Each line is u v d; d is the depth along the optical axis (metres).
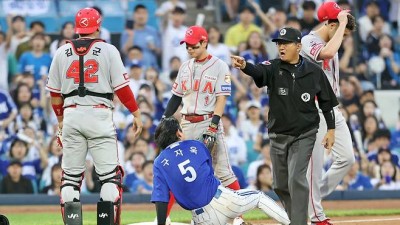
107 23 66.00
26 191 52.38
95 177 52.44
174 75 60.19
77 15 28.91
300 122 28.92
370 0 70.19
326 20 31.91
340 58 66.88
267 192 51.03
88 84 28.28
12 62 60.38
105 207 27.73
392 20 71.06
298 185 29.02
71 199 28.55
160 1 67.75
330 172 33.12
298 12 69.25
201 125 32.06
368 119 60.00
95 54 28.28
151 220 39.41
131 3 67.25
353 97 61.84
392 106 67.12
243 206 26.72
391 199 53.38
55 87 28.97
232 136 56.75
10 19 62.50
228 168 32.41
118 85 28.47
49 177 53.06
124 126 55.94
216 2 70.19
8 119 55.62
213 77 31.80
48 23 65.00
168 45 64.12
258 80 29.16
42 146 54.16
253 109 58.56
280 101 29.05
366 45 68.81
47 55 60.28
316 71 28.95
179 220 38.25
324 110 29.34
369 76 68.25
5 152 54.25
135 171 53.28
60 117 29.89
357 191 52.19
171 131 27.00
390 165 58.00
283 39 28.48
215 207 26.55
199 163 26.53
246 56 63.53
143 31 64.06
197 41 31.47
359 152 57.91
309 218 32.12
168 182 26.30
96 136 28.42
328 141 29.50
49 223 38.75
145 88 57.06
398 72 69.12
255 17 67.88
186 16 70.00
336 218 40.75
